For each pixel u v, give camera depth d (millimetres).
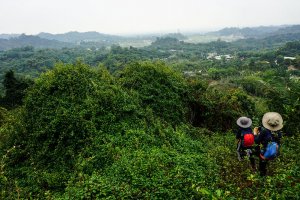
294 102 14094
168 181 8164
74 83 12742
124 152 10211
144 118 12672
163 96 14727
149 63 16172
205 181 8461
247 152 8828
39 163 10977
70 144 11125
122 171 8938
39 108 12297
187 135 13281
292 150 10516
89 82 13070
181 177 8383
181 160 9578
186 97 16312
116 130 11539
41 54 187500
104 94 12508
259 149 8805
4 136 12844
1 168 10750
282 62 125875
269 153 8016
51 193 9234
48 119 11805
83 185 8445
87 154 10492
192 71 121312
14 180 10406
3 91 60281
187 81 17672
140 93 14461
